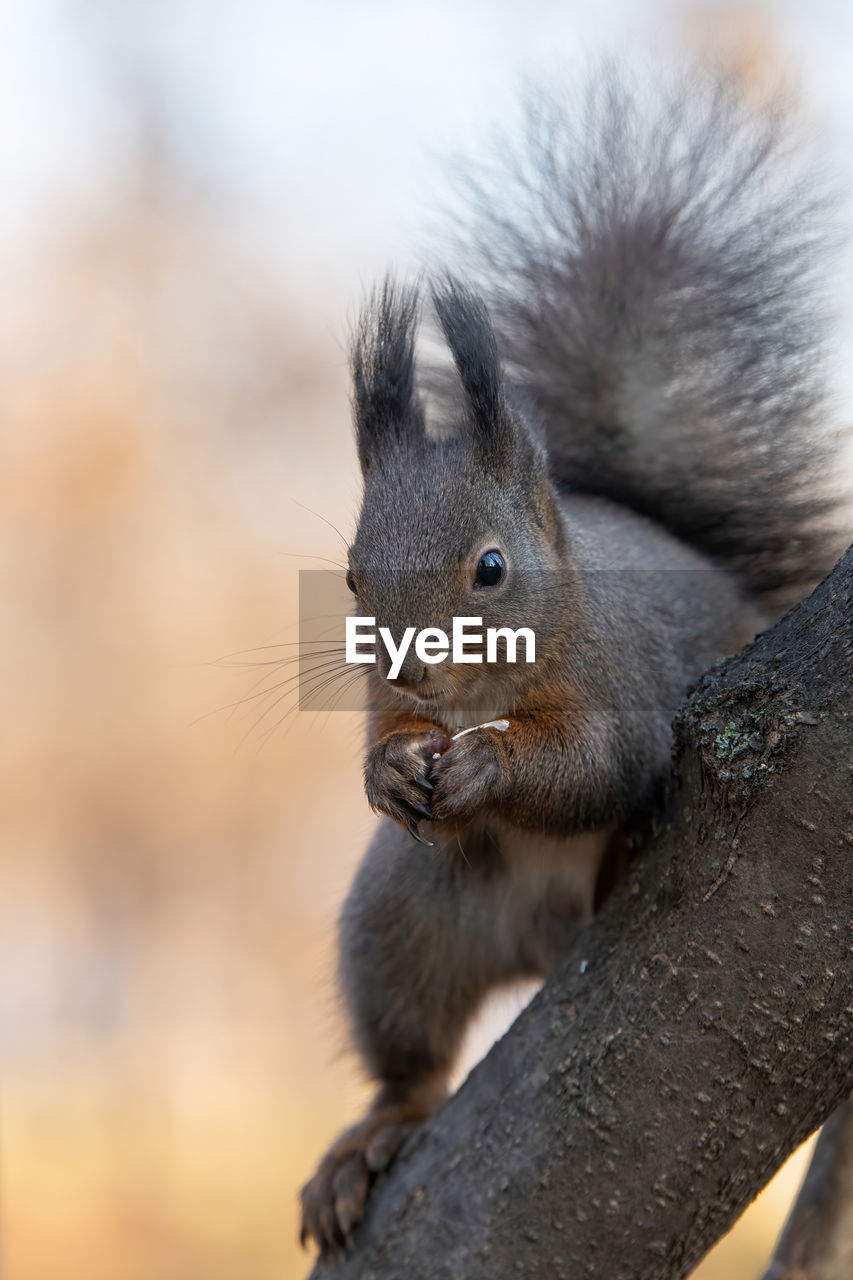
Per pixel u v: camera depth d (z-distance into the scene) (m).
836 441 0.96
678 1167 0.79
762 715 0.78
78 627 2.14
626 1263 0.80
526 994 0.95
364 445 0.89
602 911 0.82
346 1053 0.96
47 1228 1.65
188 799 2.16
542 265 0.97
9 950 2.21
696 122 0.98
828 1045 0.78
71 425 2.12
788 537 0.96
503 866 0.91
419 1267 0.81
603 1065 0.80
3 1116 1.94
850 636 0.78
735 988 0.78
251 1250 1.62
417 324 0.90
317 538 2.10
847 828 0.77
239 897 2.18
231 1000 2.16
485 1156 0.81
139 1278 1.56
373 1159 0.89
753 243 0.96
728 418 0.96
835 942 0.77
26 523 2.13
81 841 2.16
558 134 0.98
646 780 0.89
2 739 2.13
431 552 0.87
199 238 2.16
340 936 0.95
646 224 0.97
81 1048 2.13
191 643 2.13
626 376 0.97
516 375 0.97
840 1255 0.88
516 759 0.87
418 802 0.86
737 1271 1.40
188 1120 1.95
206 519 2.13
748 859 0.78
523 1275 0.80
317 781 2.18
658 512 0.97
